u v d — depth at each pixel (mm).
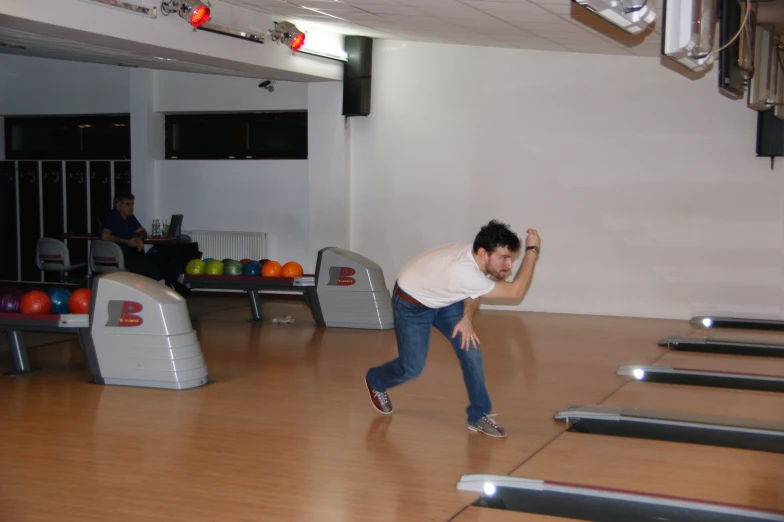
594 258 8984
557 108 9008
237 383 5746
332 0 6301
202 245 10742
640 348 7145
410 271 4402
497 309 9414
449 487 3715
